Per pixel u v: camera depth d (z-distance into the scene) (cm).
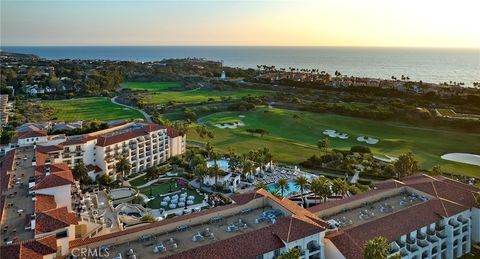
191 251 6819
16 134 17025
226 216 8562
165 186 14950
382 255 6800
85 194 12456
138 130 17775
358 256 7412
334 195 12519
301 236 7425
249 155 16450
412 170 14650
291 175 15925
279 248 7250
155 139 17912
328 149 19775
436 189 10306
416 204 9444
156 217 11531
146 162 17512
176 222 8000
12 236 7312
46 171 10894
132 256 6919
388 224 8456
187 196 13850
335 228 8262
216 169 14462
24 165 11906
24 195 9388
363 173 15800
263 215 8512
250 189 14425
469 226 9612
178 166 17400
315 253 7631
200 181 14888
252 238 7294
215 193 14075
